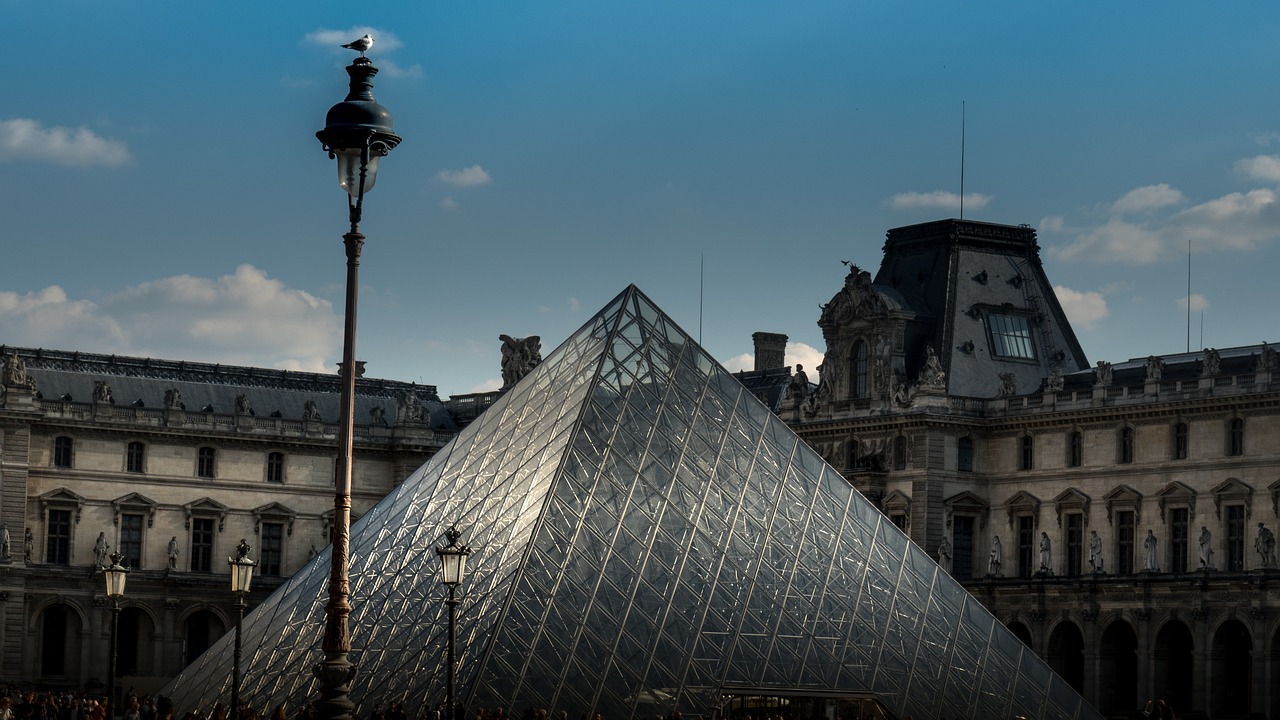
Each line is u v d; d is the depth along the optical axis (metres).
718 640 116.69
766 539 122.56
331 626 65.81
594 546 117.19
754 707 116.00
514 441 126.88
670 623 115.88
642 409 125.69
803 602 120.62
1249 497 186.62
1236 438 188.88
